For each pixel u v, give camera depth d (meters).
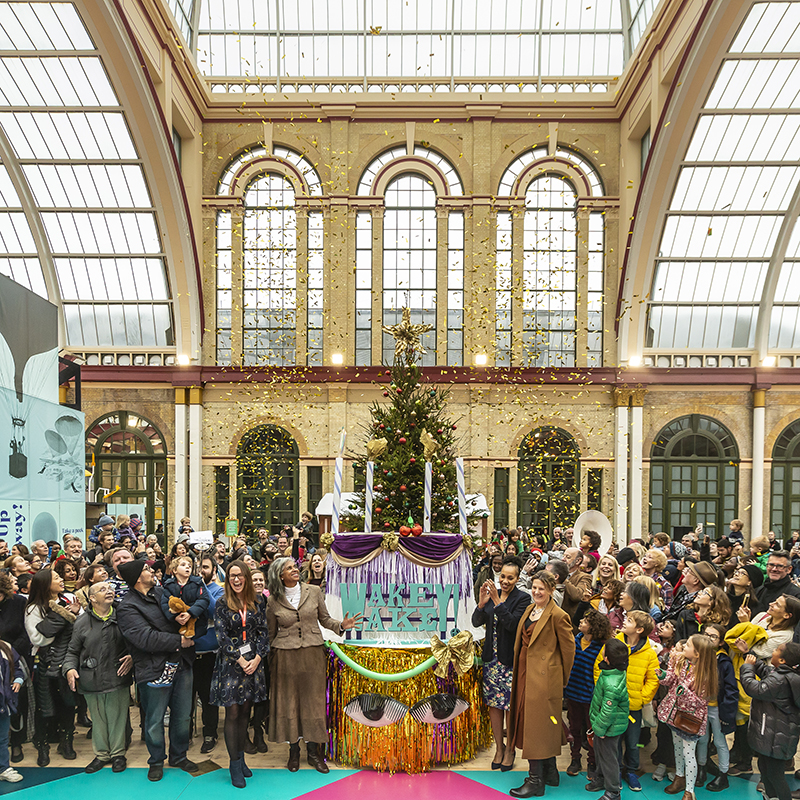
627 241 20.80
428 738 5.89
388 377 20.70
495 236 21.33
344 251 21.14
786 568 6.36
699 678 5.25
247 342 21.66
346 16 21.64
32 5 15.43
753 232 21.44
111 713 5.91
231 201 21.34
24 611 6.10
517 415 20.95
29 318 12.59
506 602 5.89
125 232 21.55
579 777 5.84
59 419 13.53
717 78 17.73
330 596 6.30
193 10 21.12
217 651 5.97
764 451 20.83
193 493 20.73
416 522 7.22
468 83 21.89
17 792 5.43
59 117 19.00
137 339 23.12
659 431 21.02
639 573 7.09
